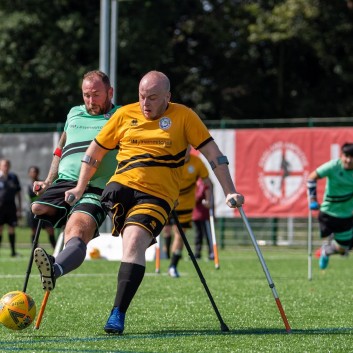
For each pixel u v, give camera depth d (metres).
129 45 89.00
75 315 22.11
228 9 100.62
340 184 35.81
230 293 28.84
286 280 35.25
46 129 70.88
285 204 61.00
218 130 62.66
